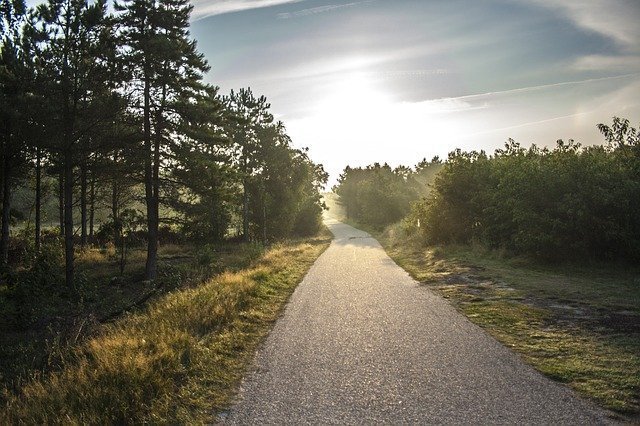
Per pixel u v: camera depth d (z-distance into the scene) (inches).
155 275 821.2
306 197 1926.7
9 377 305.0
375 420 179.3
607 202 535.2
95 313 524.7
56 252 870.4
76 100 757.9
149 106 812.6
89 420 186.1
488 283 489.4
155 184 845.8
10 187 1044.5
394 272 631.2
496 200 717.9
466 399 196.1
